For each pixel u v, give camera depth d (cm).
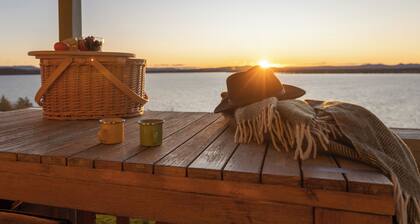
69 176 94
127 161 90
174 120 165
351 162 88
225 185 82
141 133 108
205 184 83
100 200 92
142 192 88
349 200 73
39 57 163
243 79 131
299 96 145
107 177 91
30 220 98
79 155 96
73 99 162
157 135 108
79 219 160
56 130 137
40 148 105
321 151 95
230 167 84
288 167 84
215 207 83
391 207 71
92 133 131
